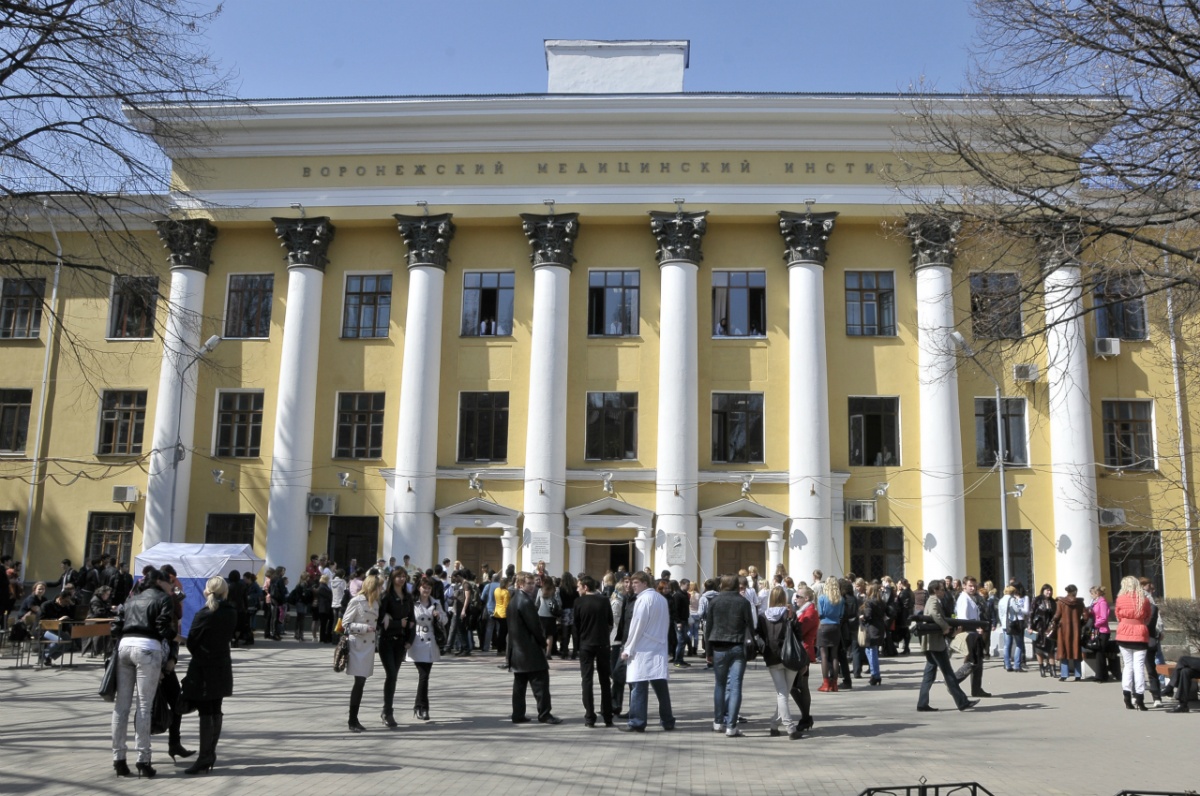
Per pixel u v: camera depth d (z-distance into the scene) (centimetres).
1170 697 1529
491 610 2225
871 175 2866
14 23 1375
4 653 2042
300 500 2850
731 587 1155
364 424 2947
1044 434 2809
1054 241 986
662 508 2745
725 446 2858
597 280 2961
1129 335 2873
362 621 1145
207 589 927
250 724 1201
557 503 2783
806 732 1143
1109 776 886
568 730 1154
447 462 2894
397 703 1414
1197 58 913
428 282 2898
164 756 988
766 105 2841
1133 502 2778
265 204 2973
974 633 1488
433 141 2948
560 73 3134
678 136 2894
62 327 1733
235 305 3034
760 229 2942
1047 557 2759
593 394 2900
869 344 2870
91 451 3017
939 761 959
